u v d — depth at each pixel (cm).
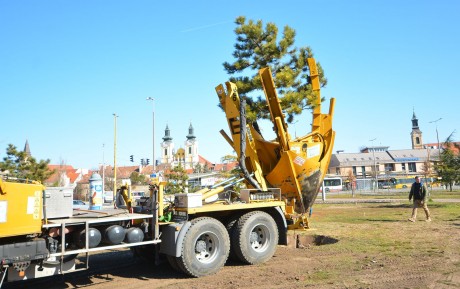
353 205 2567
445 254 856
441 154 2272
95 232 695
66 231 679
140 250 935
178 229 767
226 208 843
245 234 860
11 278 618
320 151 1050
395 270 738
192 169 9650
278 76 1522
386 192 5394
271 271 788
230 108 1050
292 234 1201
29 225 623
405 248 944
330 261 846
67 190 714
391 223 1434
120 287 720
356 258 862
